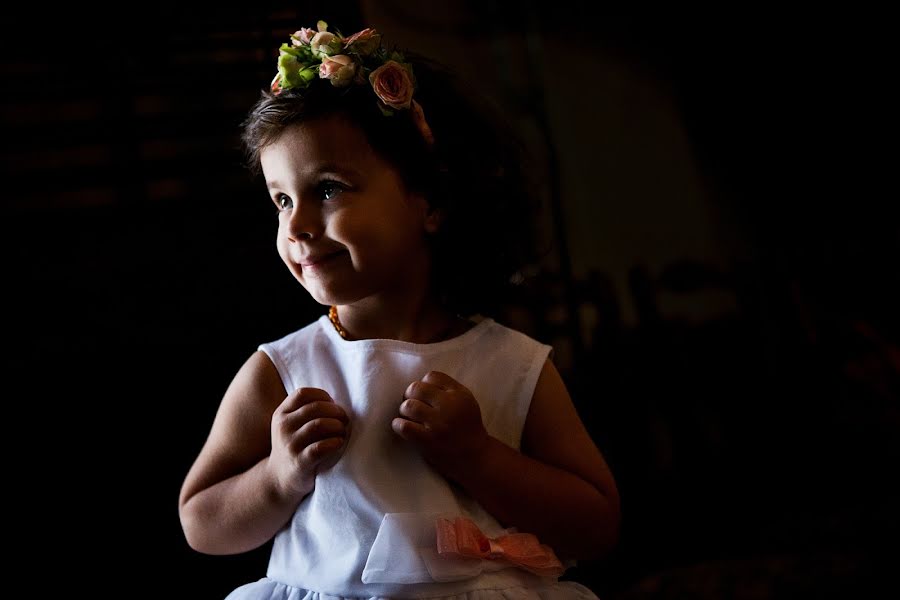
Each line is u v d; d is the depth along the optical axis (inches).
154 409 77.0
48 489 73.7
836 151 169.0
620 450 124.3
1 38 79.5
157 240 79.6
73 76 81.1
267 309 79.9
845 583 96.0
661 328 138.5
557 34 163.3
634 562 111.1
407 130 46.9
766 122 171.5
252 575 77.4
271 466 44.0
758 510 124.5
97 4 80.9
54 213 78.8
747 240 169.5
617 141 165.3
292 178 43.9
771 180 171.6
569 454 48.0
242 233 81.0
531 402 48.6
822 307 145.1
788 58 169.6
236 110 85.7
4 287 75.4
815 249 151.2
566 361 125.2
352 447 44.3
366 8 145.8
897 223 161.9
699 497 126.6
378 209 44.4
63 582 72.9
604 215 161.5
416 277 48.6
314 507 44.1
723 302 161.6
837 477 130.6
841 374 139.5
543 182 136.2
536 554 43.8
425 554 41.8
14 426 73.6
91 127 82.0
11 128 80.3
